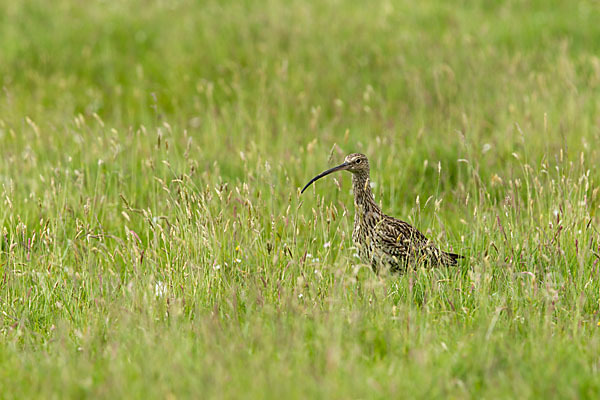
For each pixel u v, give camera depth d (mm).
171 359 8312
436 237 11938
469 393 7863
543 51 21609
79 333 9172
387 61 21531
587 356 8508
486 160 15062
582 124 16391
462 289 10547
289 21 24250
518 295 10172
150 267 11273
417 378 7938
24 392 8070
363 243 11719
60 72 21922
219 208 13211
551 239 11250
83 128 16781
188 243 11117
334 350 8023
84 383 7996
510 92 18141
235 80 19359
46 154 15875
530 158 14711
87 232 11891
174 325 9203
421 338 8820
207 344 8578
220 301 10242
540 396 7695
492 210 12164
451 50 21531
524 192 14117
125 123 19375
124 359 8672
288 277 10523
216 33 23656
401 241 11391
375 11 25219
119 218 13742
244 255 11336
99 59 22438
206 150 16062
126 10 25312
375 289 9922
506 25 23672
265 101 18766
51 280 10953
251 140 15984
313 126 16438
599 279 10484
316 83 20562
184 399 7637
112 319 9656
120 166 15109
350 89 20344
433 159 15344
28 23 24234
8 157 15102
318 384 7602
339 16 24562
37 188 14367
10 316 10172
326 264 11094
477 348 8539
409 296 9875
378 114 18562
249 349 8742
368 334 9000
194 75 21562
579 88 18500
